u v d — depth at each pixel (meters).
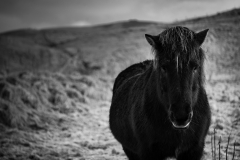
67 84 12.91
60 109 10.62
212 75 12.97
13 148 7.21
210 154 5.40
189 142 3.50
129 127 4.22
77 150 6.80
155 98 3.53
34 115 9.79
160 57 3.20
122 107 4.59
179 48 3.08
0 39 41.16
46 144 7.50
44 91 11.70
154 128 3.54
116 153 6.35
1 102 9.98
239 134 6.43
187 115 2.91
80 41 39.66
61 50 34.75
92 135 8.03
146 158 3.71
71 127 8.95
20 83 11.95
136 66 5.50
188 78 3.02
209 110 3.87
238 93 9.36
